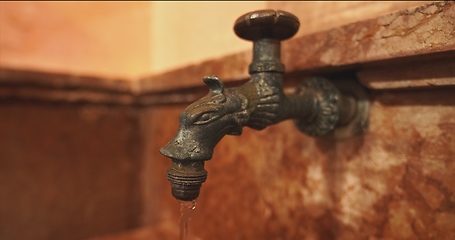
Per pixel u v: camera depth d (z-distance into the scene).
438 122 0.30
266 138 0.43
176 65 0.56
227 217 0.48
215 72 0.41
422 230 0.31
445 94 0.29
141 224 0.65
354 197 0.35
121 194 0.63
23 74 0.50
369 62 0.29
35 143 0.53
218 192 0.49
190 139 0.25
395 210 0.32
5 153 0.51
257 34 0.29
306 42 0.33
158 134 0.61
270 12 0.27
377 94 0.33
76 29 0.57
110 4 0.59
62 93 0.54
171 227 0.59
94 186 0.60
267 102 0.29
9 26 0.51
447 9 0.25
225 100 0.27
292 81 0.38
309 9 0.39
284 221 0.41
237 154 0.46
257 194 0.44
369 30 0.29
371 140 0.34
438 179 0.30
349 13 0.36
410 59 0.27
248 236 0.45
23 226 0.53
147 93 0.58
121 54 0.61
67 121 0.56
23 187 0.53
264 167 0.43
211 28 0.48
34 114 0.53
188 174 0.24
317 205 0.38
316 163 0.38
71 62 0.57
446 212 0.29
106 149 0.60
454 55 0.26
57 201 0.56
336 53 0.31
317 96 0.33
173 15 0.56
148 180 0.64
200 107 0.26
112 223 0.62
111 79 0.57
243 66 0.38
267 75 0.29
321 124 0.33
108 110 0.60
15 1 0.51
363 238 0.35
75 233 0.58
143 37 0.62
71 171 0.57
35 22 0.53
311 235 0.39
